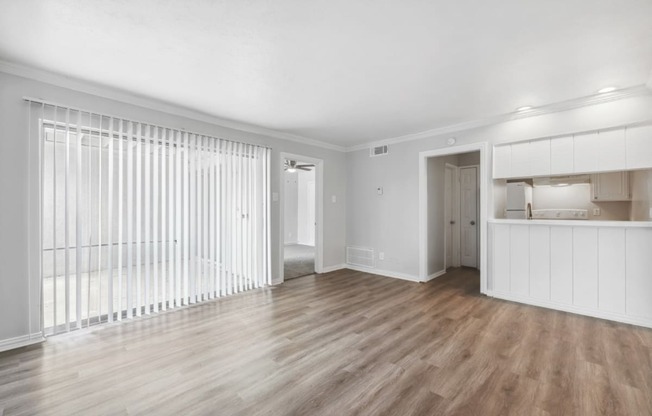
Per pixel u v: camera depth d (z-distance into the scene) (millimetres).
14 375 2061
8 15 1804
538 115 3561
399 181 4934
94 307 3334
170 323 3006
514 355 2336
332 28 1975
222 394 1859
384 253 5148
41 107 2605
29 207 2551
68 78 2713
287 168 7469
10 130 2463
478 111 3627
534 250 3541
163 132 3344
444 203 5359
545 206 4297
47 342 2574
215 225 3871
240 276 4113
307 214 9188
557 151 3424
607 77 2678
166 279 3436
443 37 2074
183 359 2287
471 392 1877
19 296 2502
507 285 3750
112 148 2986
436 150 4457
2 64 2398
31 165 2559
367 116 3828
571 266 3289
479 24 1921
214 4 1729
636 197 3395
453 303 3623
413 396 1839
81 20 1871
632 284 2936
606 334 2709
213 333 2764
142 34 2035
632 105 2982
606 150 3115
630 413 1681
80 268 2830
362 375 2068
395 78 2725
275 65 2486
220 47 2209
